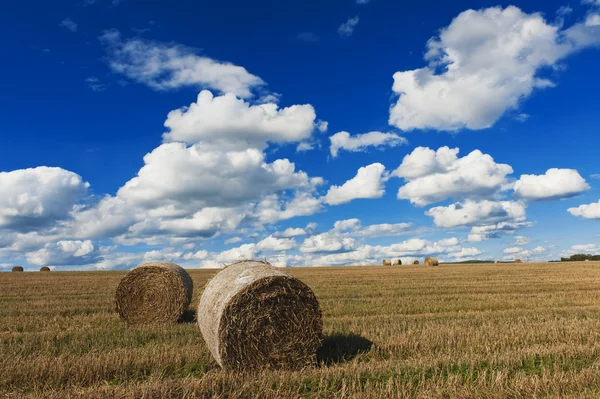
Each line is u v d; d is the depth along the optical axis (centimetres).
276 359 790
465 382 652
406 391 621
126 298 1309
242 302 781
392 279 2691
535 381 627
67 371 691
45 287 2261
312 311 822
